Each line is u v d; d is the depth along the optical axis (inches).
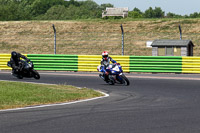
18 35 6210.6
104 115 1055.0
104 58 1988.2
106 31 6186.0
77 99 1402.6
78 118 1005.8
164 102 1327.5
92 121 963.3
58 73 2652.6
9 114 1064.2
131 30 6151.6
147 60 2709.2
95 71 2802.7
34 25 6624.0
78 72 2758.4
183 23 6269.7
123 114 1072.8
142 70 2714.1
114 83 1988.2
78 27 6451.8
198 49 5108.3
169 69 2682.1
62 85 1840.6
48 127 885.8
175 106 1232.2
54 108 1180.5
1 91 1530.5
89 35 6033.5
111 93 1606.8
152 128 876.6
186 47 3560.5
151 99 1407.5
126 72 2753.4
